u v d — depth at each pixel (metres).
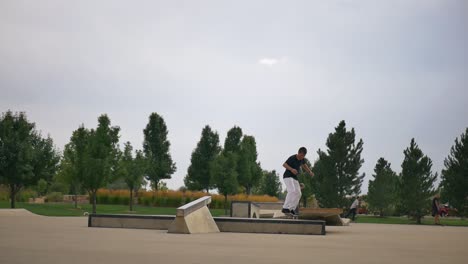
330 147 39.09
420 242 10.74
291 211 13.54
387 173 44.28
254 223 13.34
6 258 6.09
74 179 32.81
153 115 70.62
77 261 5.90
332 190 38.34
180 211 11.87
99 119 32.59
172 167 70.38
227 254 7.03
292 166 13.65
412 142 33.81
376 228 19.00
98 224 14.26
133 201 50.16
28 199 49.12
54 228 13.10
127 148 37.62
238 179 56.62
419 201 31.62
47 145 31.56
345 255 7.29
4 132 30.03
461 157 33.72
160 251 7.27
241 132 64.44
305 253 7.44
